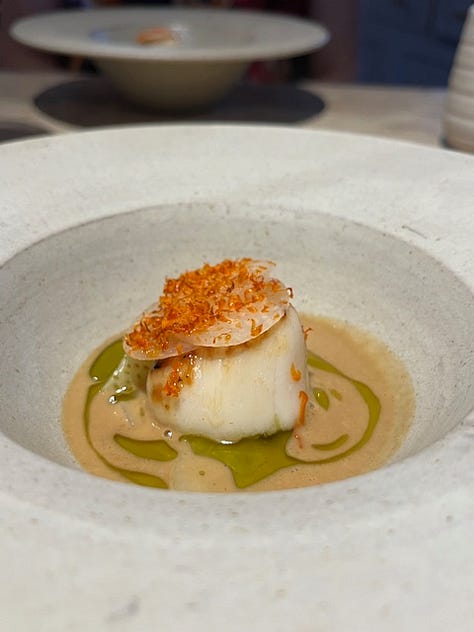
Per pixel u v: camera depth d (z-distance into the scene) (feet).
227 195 0.61
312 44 0.93
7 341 0.49
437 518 0.29
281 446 0.46
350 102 1.02
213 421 0.45
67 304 0.56
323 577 0.26
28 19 1.04
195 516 0.29
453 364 0.47
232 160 0.66
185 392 0.45
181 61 0.82
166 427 0.47
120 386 0.51
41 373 0.51
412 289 0.55
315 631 0.24
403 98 1.04
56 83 1.09
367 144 0.69
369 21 1.89
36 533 0.28
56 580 0.26
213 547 0.27
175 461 0.45
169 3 1.74
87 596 0.25
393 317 0.56
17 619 0.25
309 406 0.49
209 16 1.19
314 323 0.60
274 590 0.26
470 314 0.47
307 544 0.27
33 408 0.47
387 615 0.25
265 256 0.62
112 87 1.07
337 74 1.95
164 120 0.94
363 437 0.47
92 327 0.57
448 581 0.26
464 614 0.25
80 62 1.50
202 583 0.26
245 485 0.43
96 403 0.50
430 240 0.55
